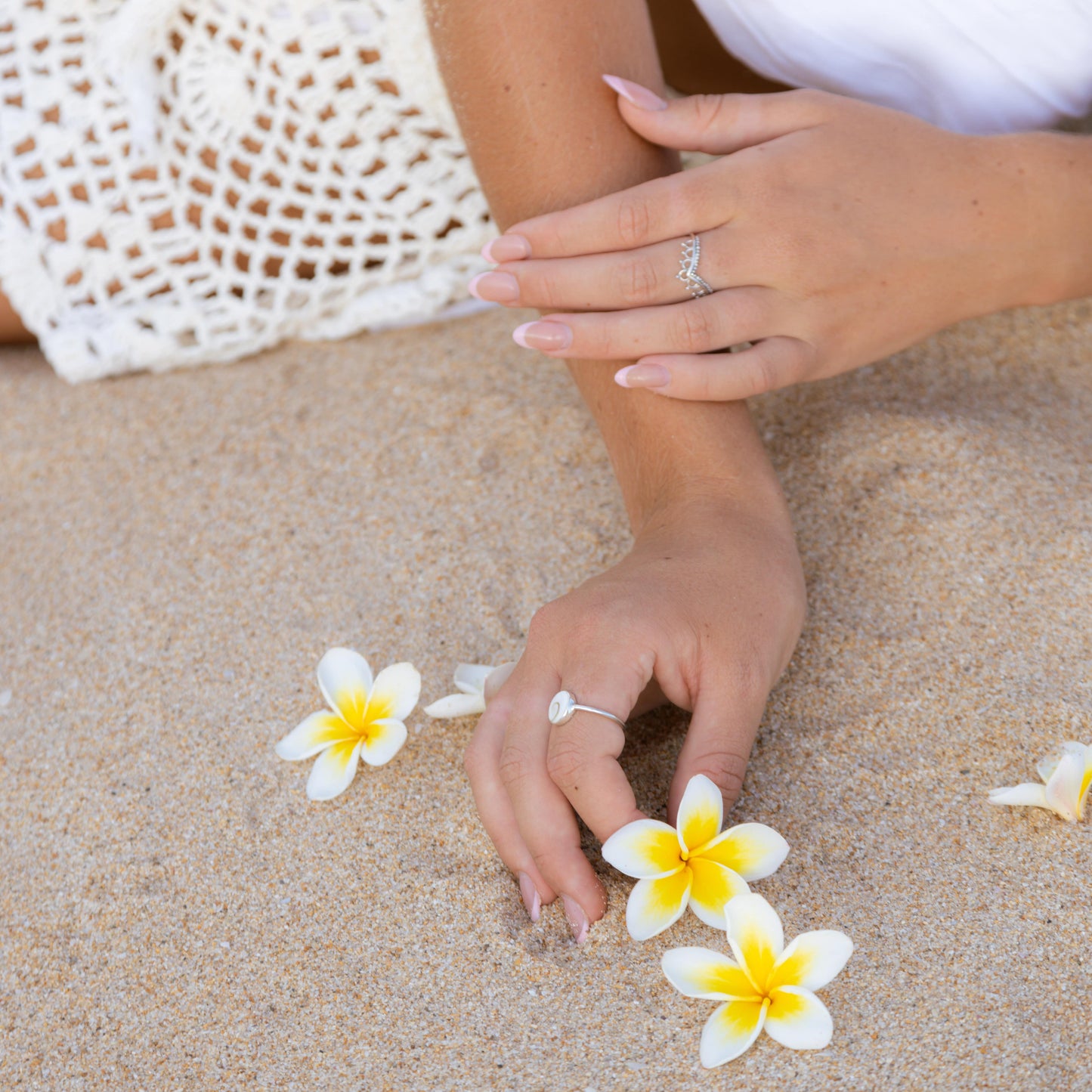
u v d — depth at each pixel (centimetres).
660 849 121
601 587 126
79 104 147
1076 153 131
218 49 146
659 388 129
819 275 129
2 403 152
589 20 130
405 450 144
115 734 133
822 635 131
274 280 151
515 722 124
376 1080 121
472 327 152
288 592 138
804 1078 119
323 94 147
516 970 123
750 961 119
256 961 124
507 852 124
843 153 129
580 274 129
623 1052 120
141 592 139
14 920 127
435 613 135
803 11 137
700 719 124
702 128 130
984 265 131
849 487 136
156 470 146
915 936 122
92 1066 122
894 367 143
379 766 129
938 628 130
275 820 129
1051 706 127
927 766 126
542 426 144
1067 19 136
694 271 129
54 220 149
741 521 128
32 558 142
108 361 151
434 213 150
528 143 130
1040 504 134
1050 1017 119
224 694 134
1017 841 124
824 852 124
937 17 136
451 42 130
